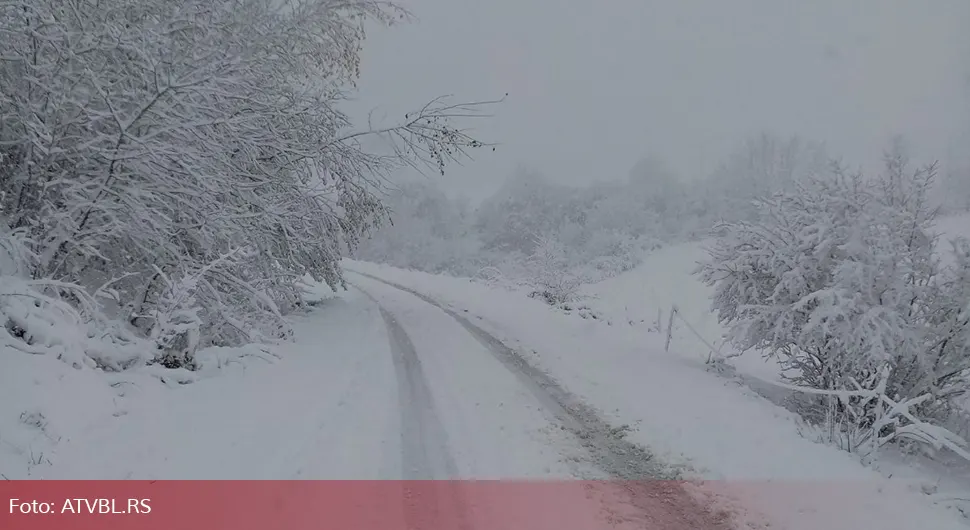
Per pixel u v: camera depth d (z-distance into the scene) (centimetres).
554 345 1054
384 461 509
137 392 587
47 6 680
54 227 719
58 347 569
